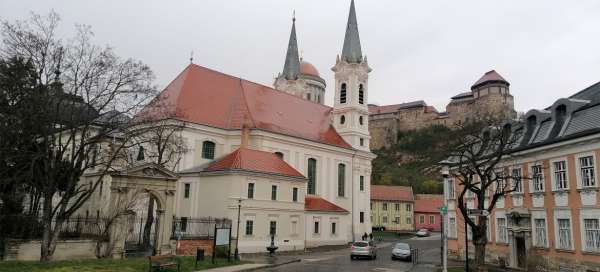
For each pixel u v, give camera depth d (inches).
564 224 1270.9
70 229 1381.6
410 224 4143.7
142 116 1690.5
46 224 1188.5
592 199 1167.0
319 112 2923.2
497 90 5792.3
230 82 2495.1
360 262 1579.7
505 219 1524.4
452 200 1871.3
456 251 1813.5
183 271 1082.7
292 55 3518.7
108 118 1405.0
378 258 1791.3
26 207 1644.9
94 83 1316.4
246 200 1795.0
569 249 1234.6
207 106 2272.4
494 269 1414.9
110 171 1400.1
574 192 1230.9
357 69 2970.0
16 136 1256.2
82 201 1321.4
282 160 2103.8
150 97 1421.0
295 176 2025.1
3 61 1230.9
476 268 1238.9
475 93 6028.5
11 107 1233.4
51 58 1251.8
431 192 4913.9
